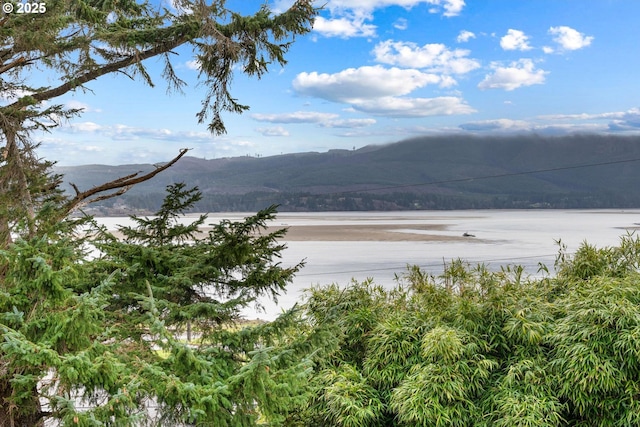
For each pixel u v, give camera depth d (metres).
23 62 4.93
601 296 6.35
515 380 6.34
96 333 3.72
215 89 6.11
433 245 60.97
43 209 4.07
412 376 6.49
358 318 7.38
